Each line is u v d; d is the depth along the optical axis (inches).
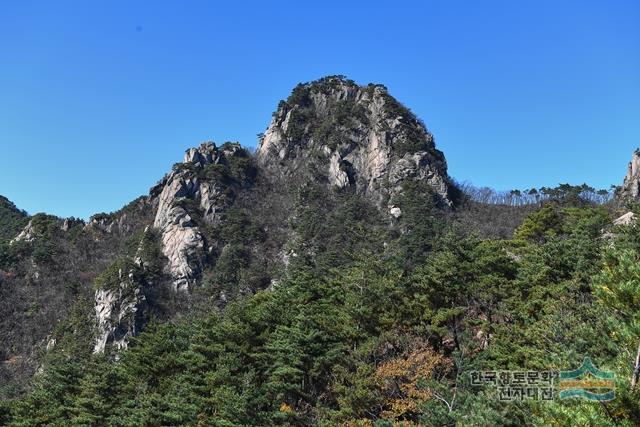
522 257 1817.2
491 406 800.3
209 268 4441.4
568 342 937.5
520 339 1189.7
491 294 1453.0
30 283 4778.5
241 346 1518.2
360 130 5723.4
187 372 1525.6
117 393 1699.1
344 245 3880.4
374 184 5162.4
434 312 1435.8
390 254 2893.7
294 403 1386.6
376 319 1496.1
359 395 1210.0
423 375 1226.0
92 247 5354.3
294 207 4987.7
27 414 1830.7
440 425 944.9
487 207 5054.1
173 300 4087.1
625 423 540.7
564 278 1429.6
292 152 5826.8
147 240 4685.0
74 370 1900.8
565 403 607.2
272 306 1657.2
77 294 4594.0
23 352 4015.8
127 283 3988.7
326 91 6427.2
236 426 1190.9
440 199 4928.6
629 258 593.3
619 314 607.2
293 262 3521.2
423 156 5236.2
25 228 5767.7
